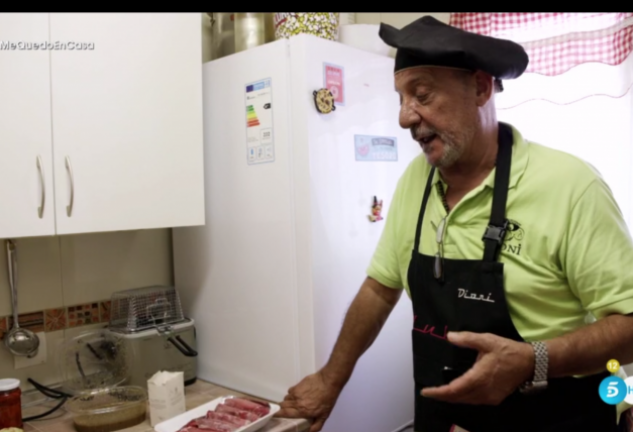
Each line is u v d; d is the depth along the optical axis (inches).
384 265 49.9
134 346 55.5
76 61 47.2
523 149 40.6
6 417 45.8
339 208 54.3
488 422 40.6
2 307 54.5
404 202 48.4
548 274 37.7
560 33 61.3
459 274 40.8
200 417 47.6
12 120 43.4
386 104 60.3
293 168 52.6
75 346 56.5
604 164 59.7
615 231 36.4
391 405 61.6
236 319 59.1
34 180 44.8
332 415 54.0
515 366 33.9
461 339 35.0
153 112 52.7
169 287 62.8
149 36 52.4
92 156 48.4
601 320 35.5
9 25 43.1
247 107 56.1
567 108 61.7
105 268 62.3
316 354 51.8
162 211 53.8
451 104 38.6
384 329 60.6
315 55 51.9
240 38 63.1
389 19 77.2
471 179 42.1
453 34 38.8
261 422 46.1
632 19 56.1
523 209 38.8
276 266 54.5
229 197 59.0
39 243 56.9
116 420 48.6
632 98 57.4
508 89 64.7
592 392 39.2
